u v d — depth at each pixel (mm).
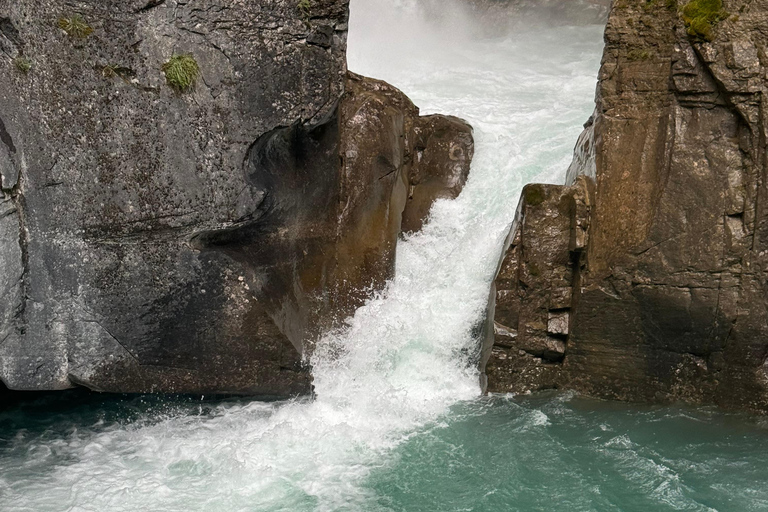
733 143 5828
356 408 6344
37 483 5387
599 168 6180
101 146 5598
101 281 5820
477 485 5371
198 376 6207
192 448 5824
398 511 5090
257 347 6230
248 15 5578
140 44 5488
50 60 5445
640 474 5438
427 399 6469
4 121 5508
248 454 5727
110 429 6172
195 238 5902
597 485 5332
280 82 5707
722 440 5805
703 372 6176
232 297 6055
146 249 5836
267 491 5301
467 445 5836
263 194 5836
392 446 5852
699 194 5902
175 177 5703
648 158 6047
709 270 5941
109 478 5441
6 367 5828
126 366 6039
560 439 5875
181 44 5523
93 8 5406
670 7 5926
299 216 6355
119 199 5688
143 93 5551
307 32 5691
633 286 6098
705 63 5727
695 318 6035
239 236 6129
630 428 5984
